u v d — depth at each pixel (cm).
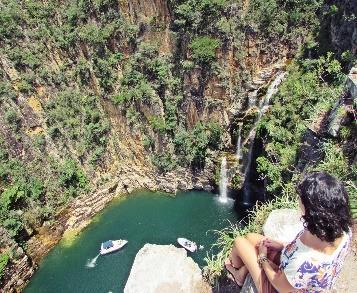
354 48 2691
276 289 530
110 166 3991
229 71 3619
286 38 3462
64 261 3281
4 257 3028
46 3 3766
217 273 938
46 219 3509
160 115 3853
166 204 3800
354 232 959
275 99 3181
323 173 480
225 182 3800
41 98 3678
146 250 988
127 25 3728
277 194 2514
